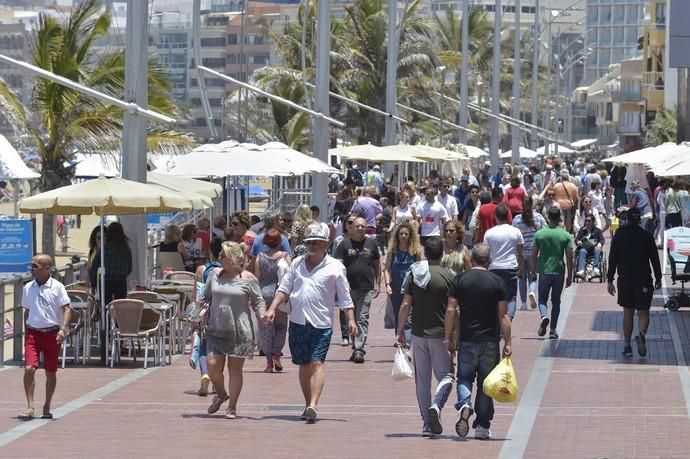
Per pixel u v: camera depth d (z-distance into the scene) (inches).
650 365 1513.3
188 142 2881.4
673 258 2135.8
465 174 3821.4
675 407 1223.5
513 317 1861.5
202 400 1307.8
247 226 1609.3
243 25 3019.2
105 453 1013.2
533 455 991.6
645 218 3265.3
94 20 2783.0
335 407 1258.0
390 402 1288.1
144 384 1421.0
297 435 1098.1
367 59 5718.5
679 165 1807.3
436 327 1079.6
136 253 1775.3
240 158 2182.6
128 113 1738.4
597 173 4699.8
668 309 2098.9
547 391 1332.4
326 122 2573.8
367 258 1583.4
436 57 5861.2
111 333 1568.7
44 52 2765.7
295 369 1531.7
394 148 3727.9
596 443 1040.8
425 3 6875.0
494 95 6023.6
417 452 1009.5
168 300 1641.2
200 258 2025.1
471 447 1031.0
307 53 5693.9
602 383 1381.6
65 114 2797.7
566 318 2011.6
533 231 2076.8
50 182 2842.0
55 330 1192.8
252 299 1201.4
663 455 986.7
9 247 2255.2
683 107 4060.0
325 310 1174.3
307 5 2861.7
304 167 2277.3
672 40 1911.9
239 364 1195.9
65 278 1766.7
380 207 2859.3
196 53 2485.2
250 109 5620.1
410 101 5979.3
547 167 4256.9
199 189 2172.7
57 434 1107.9
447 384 1074.7
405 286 1091.3
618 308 2149.4
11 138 2898.6
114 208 1616.6
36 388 1391.5
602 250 2655.0
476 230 2183.8
